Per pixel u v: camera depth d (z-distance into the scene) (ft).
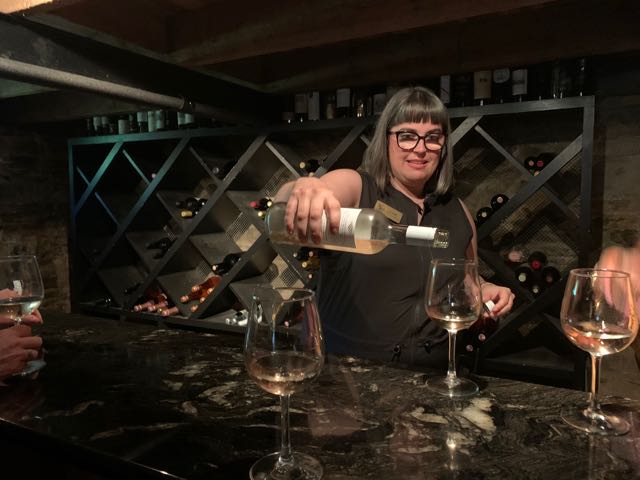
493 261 7.57
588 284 2.63
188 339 4.45
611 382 7.52
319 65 8.87
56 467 3.07
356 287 4.75
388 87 8.29
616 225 7.68
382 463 2.37
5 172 10.68
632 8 6.57
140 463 2.38
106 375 3.56
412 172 4.94
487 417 2.87
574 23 6.89
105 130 11.43
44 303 11.50
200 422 2.82
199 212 9.77
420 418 2.87
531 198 8.17
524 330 8.26
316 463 2.34
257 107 8.89
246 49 5.79
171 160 10.03
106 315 11.57
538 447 2.52
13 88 10.05
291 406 3.05
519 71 7.37
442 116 4.86
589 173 6.61
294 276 10.09
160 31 6.19
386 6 4.76
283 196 4.26
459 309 3.22
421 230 3.46
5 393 3.25
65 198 11.95
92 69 5.92
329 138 9.67
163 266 10.27
